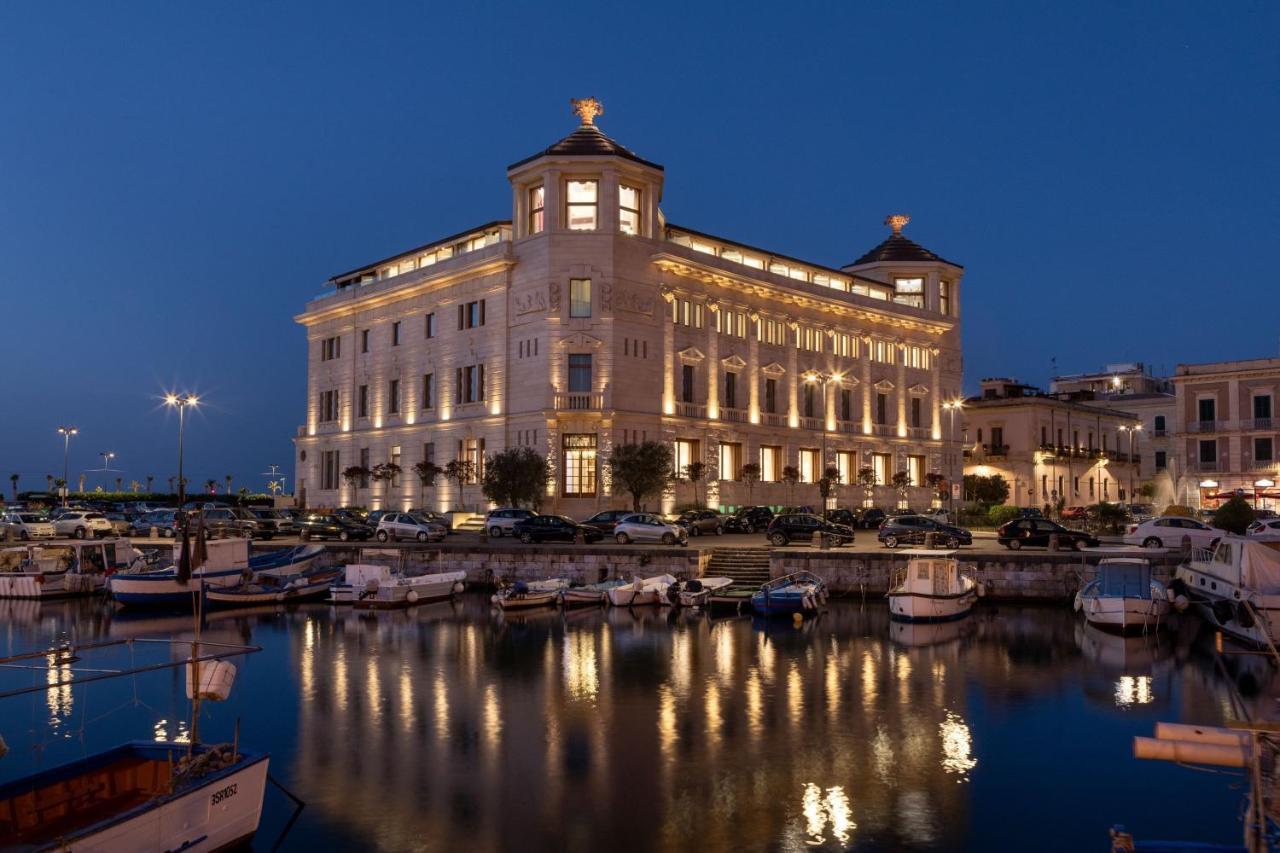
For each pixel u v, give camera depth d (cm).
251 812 1452
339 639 3303
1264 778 990
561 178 6219
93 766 1402
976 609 3859
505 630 3494
